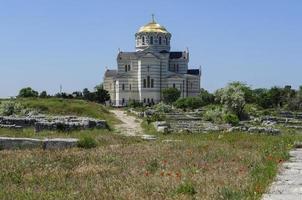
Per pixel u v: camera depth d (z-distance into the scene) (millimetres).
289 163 20891
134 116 95438
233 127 51000
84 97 185000
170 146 28891
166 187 15039
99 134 38094
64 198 13672
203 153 25062
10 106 67250
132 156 23406
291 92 146375
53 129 40844
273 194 13547
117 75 197625
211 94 154625
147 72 193250
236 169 19156
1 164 20188
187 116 84375
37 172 18438
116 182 16172
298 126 64250
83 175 17922
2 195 14070
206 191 14312
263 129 48000
